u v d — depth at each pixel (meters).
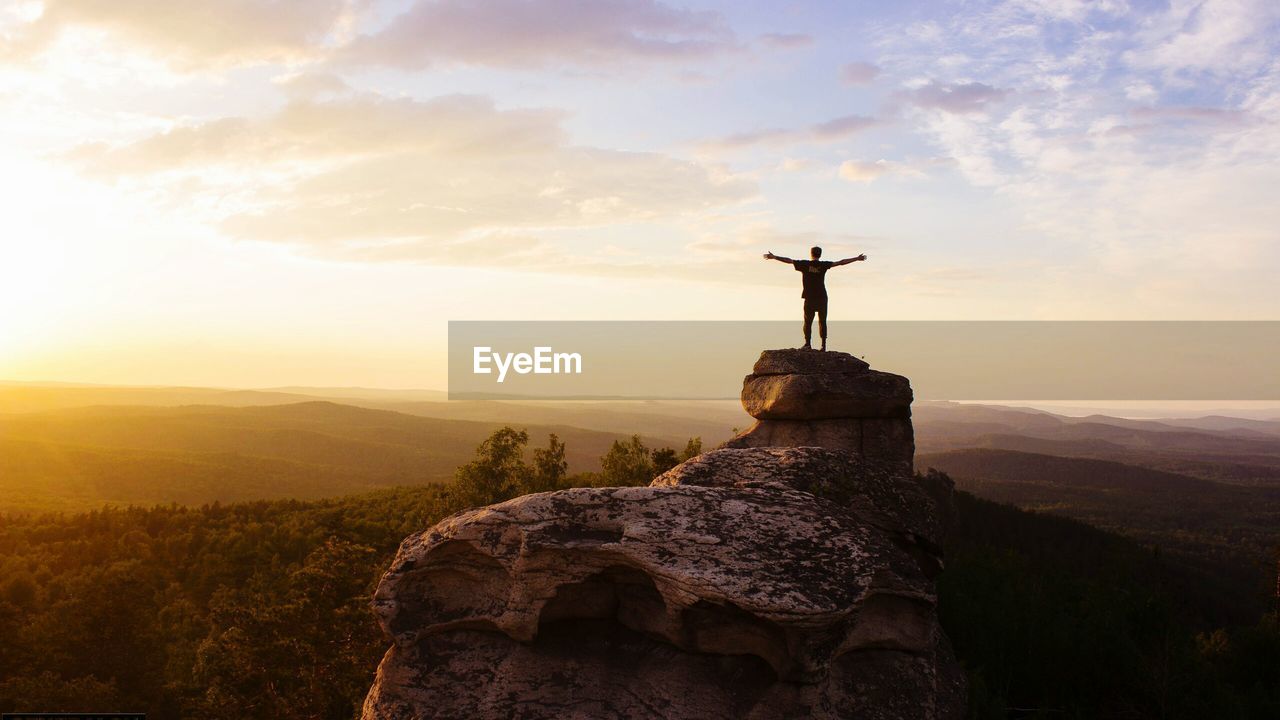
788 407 21.50
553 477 45.38
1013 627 21.61
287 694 30.97
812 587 10.37
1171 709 18.34
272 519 88.31
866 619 11.66
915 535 14.05
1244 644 25.67
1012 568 33.25
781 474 13.99
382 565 33.59
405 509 81.06
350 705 29.70
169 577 66.69
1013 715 18.19
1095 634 21.31
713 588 10.29
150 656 44.59
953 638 21.62
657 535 11.20
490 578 12.10
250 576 63.41
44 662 43.12
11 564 67.88
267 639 30.98
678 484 14.04
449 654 11.88
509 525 11.83
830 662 10.67
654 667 11.37
